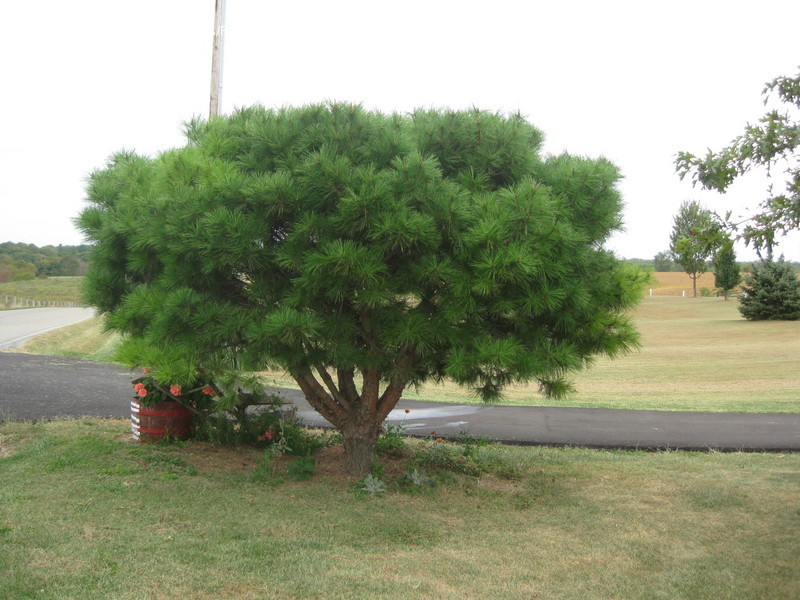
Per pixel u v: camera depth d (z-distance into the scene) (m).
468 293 4.65
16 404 9.09
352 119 5.09
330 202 4.78
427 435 8.84
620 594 3.99
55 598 3.51
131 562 4.04
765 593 4.02
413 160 4.64
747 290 37.81
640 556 4.64
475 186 5.12
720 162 3.25
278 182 4.67
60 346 20.47
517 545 4.82
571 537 5.03
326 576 4.03
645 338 30.53
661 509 5.80
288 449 6.97
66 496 5.26
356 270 4.45
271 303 5.11
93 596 3.56
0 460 6.32
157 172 5.24
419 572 4.21
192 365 5.23
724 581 4.20
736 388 15.64
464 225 4.69
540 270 4.68
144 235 5.04
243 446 7.27
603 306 5.91
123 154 6.39
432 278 4.65
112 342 21.81
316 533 4.80
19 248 108.00
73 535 4.41
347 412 6.41
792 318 36.22
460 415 10.61
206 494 5.55
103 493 5.38
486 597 3.89
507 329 5.50
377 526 5.05
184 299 4.89
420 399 12.54
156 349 5.20
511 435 9.01
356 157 4.99
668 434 9.16
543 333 5.50
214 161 5.07
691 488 6.41
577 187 5.38
